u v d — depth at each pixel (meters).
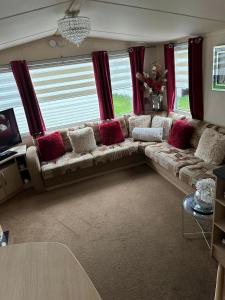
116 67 4.62
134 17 2.79
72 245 2.58
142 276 2.14
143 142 4.24
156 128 4.25
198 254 2.30
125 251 2.43
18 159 3.79
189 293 1.95
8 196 3.66
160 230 2.66
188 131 3.69
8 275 0.91
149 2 2.27
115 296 1.99
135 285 2.07
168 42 4.37
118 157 3.98
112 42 4.38
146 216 2.92
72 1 2.30
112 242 2.57
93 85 4.54
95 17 2.83
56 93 4.32
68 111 4.51
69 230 2.82
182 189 3.33
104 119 4.60
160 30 3.44
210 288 1.97
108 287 2.07
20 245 1.05
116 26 3.28
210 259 2.23
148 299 1.94
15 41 3.42
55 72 4.20
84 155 3.91
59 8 2.45
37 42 3.91
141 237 2.59
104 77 4.36
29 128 4.14
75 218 3.03
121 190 3.55
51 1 2.16
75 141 4.03
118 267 2.26
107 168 4.07
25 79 3.89
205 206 2.23
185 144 3.70
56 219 3.05
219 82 3.39
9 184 3.62
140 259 2.32
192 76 3.75
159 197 3.27
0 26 2.43
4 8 1.97
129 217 2.93
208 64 3.52
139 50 4.48
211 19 2.77
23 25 2.69
